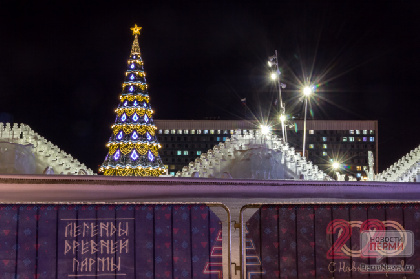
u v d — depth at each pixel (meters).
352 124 144.50
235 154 39.69
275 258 11.29
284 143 42.31
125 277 11.00
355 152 143.75
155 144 43.16
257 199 25.08
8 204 10.85
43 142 41.16
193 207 11.23
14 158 36.69
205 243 11.19
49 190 25.41
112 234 11.05
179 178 28.39
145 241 11.09
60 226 10.95
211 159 40.84
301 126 142.12
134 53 44.56
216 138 140.25
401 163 46.88
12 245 10.82
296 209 11.42
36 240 10.87
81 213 11.01
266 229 11.34
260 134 40.50
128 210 11.12
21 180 26.62
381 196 27.42
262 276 11.23
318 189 28.05
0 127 37.59
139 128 42.44
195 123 140.75
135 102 42.88
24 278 10.79
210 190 26.89
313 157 142.50
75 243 10.95
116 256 11.02
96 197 24.69
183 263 11.11
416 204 11.58
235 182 28.55
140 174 41.94
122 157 41.94
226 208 11.27
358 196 27.19
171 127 140.62
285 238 11.34
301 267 11.31
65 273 10.89
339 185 29.00
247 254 11.27
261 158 39.16
